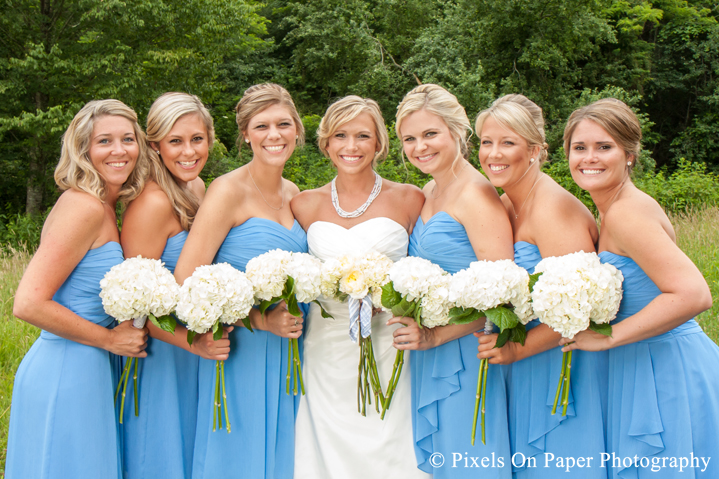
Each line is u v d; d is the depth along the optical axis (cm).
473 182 258
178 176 271
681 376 217
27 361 241
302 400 279
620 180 232
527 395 248
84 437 229
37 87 1102
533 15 1384
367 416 272
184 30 1166
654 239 212
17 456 235
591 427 231
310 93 1845
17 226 1091
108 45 1089
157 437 255
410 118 266
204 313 227
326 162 1124
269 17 2014
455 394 255
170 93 271
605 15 1648
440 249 257
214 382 259
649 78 1770
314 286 245
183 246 259
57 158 1217
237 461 259
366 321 256
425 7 1742
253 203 272
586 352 234
